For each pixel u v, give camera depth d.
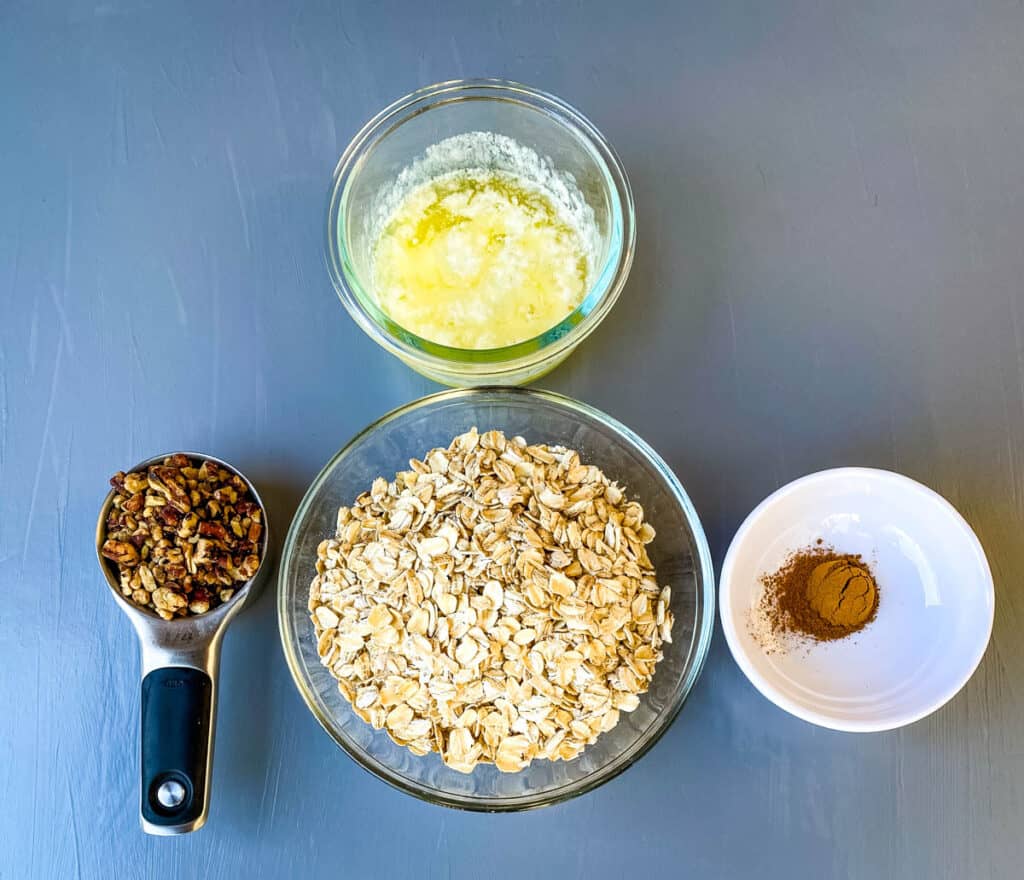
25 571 0.35
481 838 0.33
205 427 0.36
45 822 0.34
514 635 0.31
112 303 0.36
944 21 0.38
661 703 0.32
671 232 0.36
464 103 0.32
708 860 0.33
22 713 0.34
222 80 0.37
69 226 0.37
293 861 0.33
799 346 0.36
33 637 0.35
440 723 0.31
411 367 0.35
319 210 0.37
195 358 0.36
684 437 0.35
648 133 0.37
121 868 0.33
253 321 0.36
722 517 0.35
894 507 0.32
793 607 0.33
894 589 0.33
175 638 0.32
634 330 0.36
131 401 0.36
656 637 0.32
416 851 0.33
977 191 0.37
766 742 0.34
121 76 0.38
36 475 0.35
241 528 0.32
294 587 0.33
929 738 0.34
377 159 0.33
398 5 0.38
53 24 0.38
